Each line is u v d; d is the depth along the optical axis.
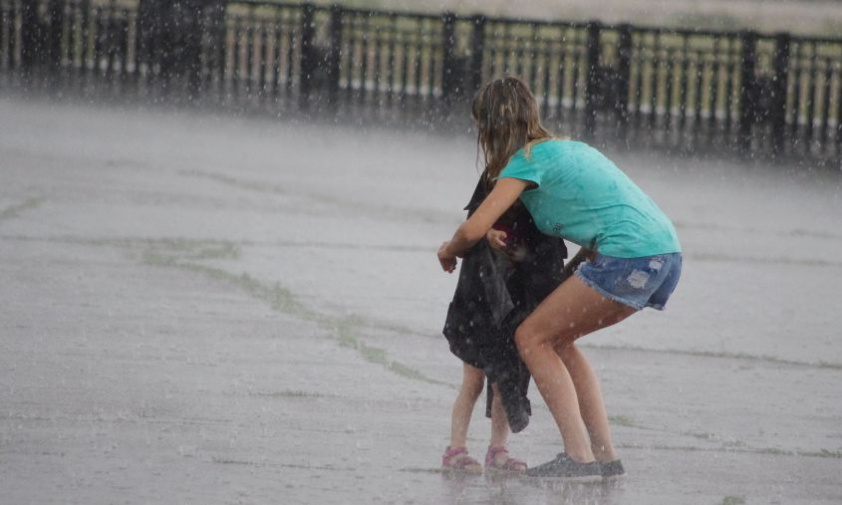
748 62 58.19
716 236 39.72
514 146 16.14
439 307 26.97
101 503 15.08
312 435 18.14
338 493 15.84
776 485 16.97
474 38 61.94
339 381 21.02
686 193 50.22
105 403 19.09
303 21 63.28
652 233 15.98
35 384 19.86
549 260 16.59
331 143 58.00
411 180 47.94
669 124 60.06
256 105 64.25
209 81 64.69
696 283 31.47
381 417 19.22
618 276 15.86
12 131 54.72
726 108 59.03
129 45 72.50
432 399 20.33
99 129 57.19
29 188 39.69
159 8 64.44
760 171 56.16
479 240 15.99
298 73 70.19
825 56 58.09
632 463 17.66
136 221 35.09
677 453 18.23
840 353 24.94
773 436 19.33
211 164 48.81
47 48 65.94
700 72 60.28
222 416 18.78
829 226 43.16
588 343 24.73
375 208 40.38
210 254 31.16
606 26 59.97
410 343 23.89
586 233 16.03
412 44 63.78
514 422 16.55
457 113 62.16
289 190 43.22
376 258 31.97
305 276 29.22
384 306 26.75
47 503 14.99
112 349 22.14
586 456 16.47
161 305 25.58
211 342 23.00
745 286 31.42
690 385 22.08
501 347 16.53
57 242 31.45
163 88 64.69
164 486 15.76
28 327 23.30
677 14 88.31
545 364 16.31
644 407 20.58
